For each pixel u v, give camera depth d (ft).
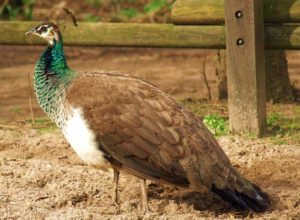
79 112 32.40
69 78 33.68
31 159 40.68
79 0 84.53
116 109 32.17
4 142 43.42
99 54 71.31
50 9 81.92
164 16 77.41
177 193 35.68
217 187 31.65
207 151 31.86
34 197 34.86
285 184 36.58
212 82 58.80
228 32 42.52
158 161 31.76
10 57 69.82
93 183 36.50
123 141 32.04
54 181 36.86
